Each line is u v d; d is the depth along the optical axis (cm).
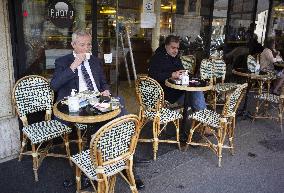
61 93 296
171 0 512
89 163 224
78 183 244
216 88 481
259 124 448
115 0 452
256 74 461
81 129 307
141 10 504
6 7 284
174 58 396
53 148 342
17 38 301
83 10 358
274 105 534
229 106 307
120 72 591
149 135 389
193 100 377
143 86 320
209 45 532
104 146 195
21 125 319
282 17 705
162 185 277
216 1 522
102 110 243
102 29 435
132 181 227
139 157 328
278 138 398
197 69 539
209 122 322
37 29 325
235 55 604
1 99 300
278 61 604
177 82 354
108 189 219
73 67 278
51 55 344
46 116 314
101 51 442
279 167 319
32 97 300
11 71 301
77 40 276
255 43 646
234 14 564
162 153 340
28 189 264
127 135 207
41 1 321
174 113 343
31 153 293
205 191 270
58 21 339
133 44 563
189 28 527
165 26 526
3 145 309
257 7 618
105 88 319
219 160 314
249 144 374
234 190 273
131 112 464
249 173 304
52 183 274
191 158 331
